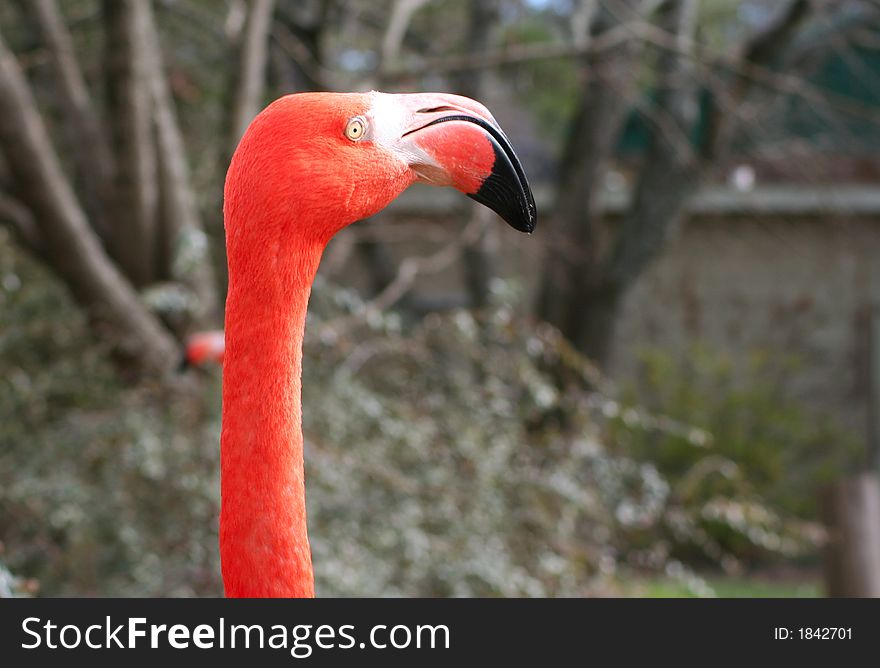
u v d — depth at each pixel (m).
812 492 12.05
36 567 5.38
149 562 4.95
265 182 1.75
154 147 6.32
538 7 9.39
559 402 6.82
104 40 5.97
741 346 12.62
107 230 6.55
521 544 6.24
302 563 1.73
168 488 5.12
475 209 8.28
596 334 9.20
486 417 6.20
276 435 1.73
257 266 1.75
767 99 8.84
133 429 5.18
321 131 1.78
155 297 5.87
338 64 9.72
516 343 6.70
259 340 1.74
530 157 12.11
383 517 5.44
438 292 11.95
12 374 6.23
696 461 11.41
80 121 6.56
